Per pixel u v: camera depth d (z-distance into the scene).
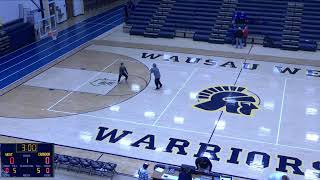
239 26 26.28
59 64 22.75
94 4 37.62
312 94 18.42
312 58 23.38
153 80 20.20
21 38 26.28
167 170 11.39
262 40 25.86
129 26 28.94
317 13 26.61
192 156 13.67
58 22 32.22
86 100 18.06
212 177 10.95
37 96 18.55
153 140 14.68
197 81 19.97
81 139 14.80
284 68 21.69
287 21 26.53
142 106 17.39
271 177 11.05
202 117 16.34
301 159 13.48
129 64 22.48
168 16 28.62
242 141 14.57
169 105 17.44
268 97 18.12
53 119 16.33
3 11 25.92
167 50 24.83
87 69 21.88
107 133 15.20
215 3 28.78
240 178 12.48
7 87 19.61
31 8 28.53
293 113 16.64
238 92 18.66
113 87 19.45
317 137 14.83
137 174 12.59
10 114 16.78
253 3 28.12
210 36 26.62
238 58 23.30
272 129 15.39
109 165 12.33
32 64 22.95
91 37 28.08
